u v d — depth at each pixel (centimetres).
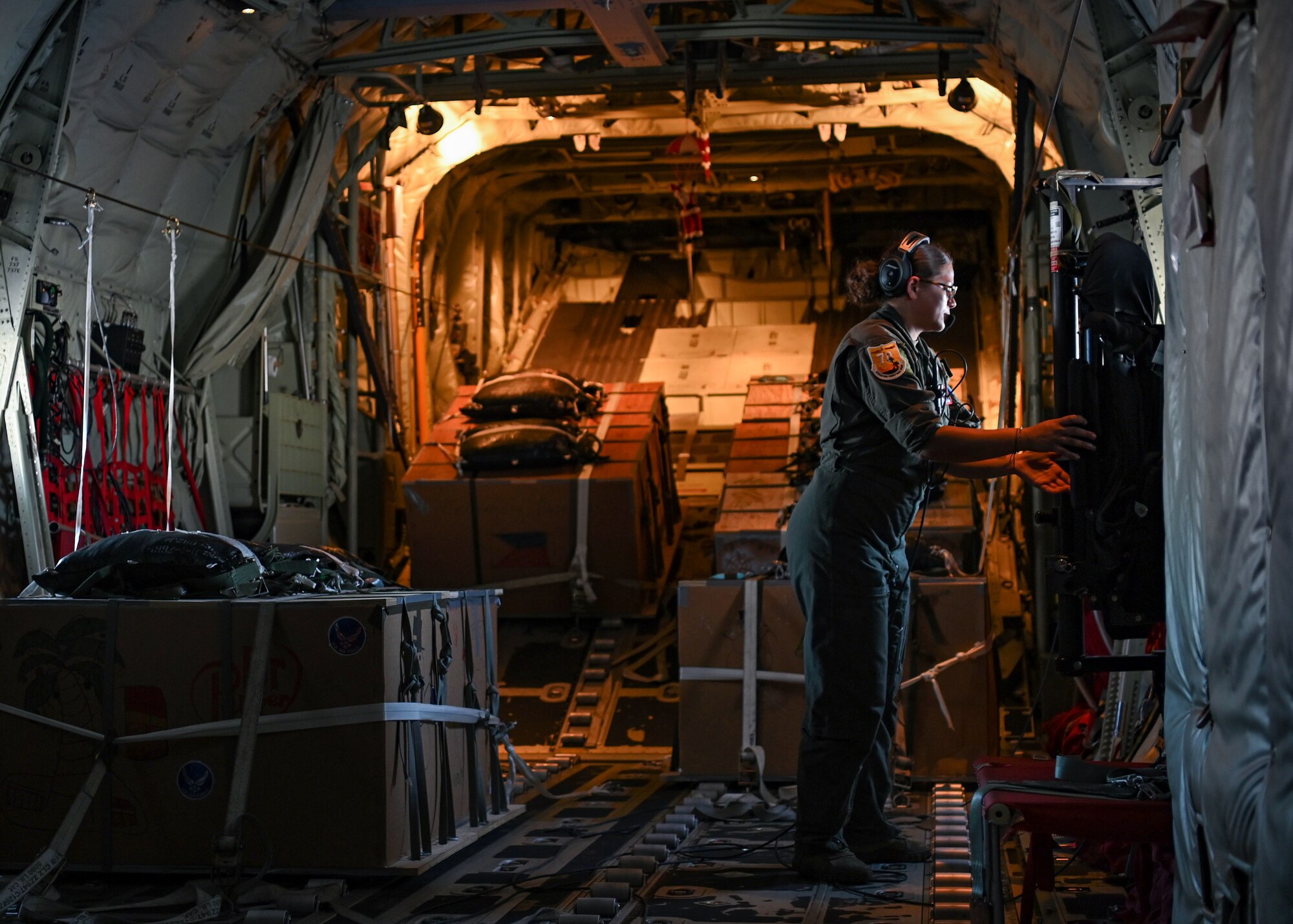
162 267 818
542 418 953
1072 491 369
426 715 477
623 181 1438
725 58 890
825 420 464
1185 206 275
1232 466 235
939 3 794
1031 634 908
